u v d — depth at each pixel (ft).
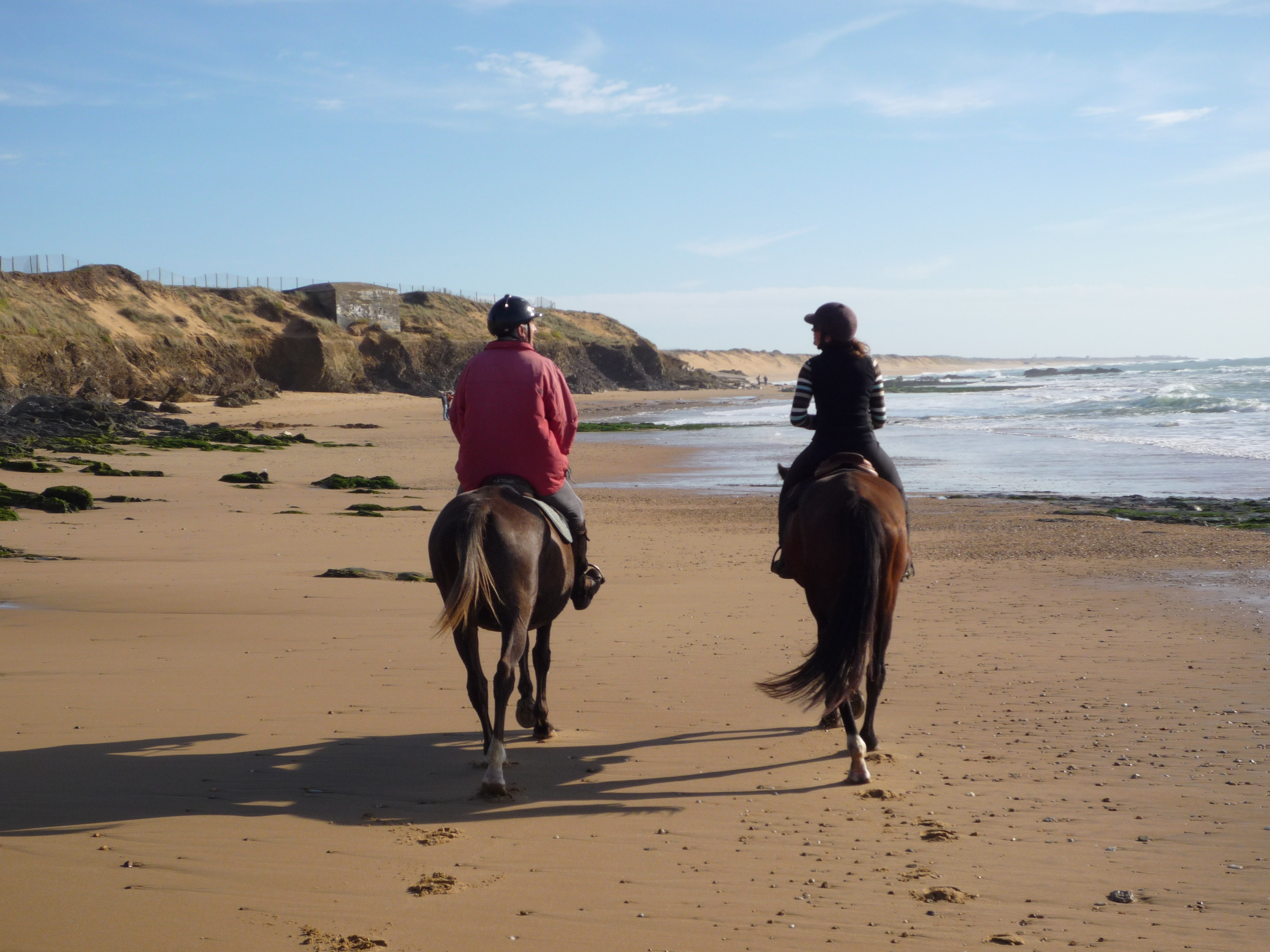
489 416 19.57
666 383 472.03
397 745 20.03
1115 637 29.37
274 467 99.35
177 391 244.42
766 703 23.38
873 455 21.48
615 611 34.55
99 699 22.70
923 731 21.09
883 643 19.03
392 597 36.06
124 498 65.31
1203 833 15.46
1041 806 16.71
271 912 12.51
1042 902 13.15
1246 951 11.79
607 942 11.91
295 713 22.04
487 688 18.48
